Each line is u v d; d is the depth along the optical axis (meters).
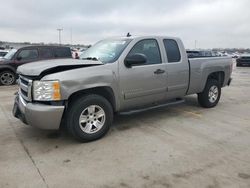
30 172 3.49
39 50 12.40
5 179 3.31
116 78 4.73
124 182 3.25
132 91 5.02
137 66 5.07
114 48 5.18
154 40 5.51
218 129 5.26
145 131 5.09
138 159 3.87
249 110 6.89
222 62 7.09
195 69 6.26
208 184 3.20
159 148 4.27
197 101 7.84
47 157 3.94
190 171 3.52
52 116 4.07
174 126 5.41
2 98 8.53
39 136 4.79
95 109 4.55
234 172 3.50
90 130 4.51
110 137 4.75
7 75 12.02
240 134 4.97
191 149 4.25
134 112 5.15
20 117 4.50
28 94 4.18
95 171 3.52
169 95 5.81
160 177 3.37
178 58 5.89
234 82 13.50
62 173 3.47
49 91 4.03
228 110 6.86
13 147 4.30
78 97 4.39
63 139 4.65
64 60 4.78
